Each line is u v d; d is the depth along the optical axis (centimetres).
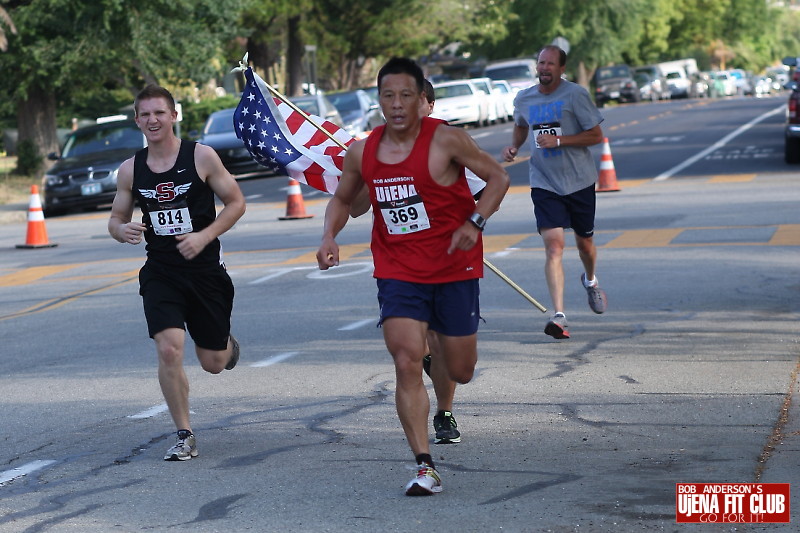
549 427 1648
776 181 5044
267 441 1642
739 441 1530
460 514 1271
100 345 2503
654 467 1426
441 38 16200
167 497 1390
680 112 11931
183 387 1588
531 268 3162
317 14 13588
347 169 1420
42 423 1825
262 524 1267
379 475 1441
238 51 12900
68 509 1362
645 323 2395
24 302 3209
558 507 1282
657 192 4906
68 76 8612
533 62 14200
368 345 2319
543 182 2302
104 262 3959
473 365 1448
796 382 1848
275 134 1852
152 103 1584
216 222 1593
